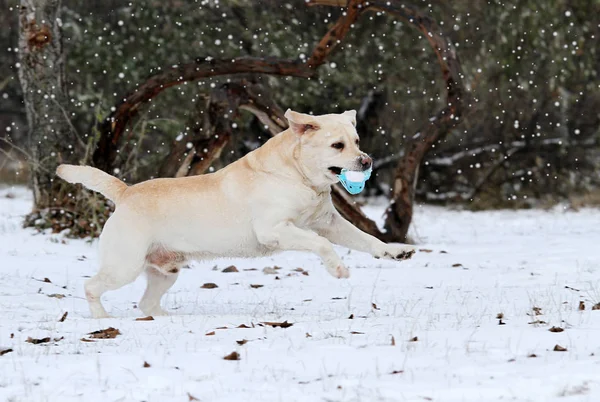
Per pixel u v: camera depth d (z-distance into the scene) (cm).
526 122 2952
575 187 2981
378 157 2958
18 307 1008
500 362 669
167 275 975
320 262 1449
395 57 2862
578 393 580
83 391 612
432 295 1094
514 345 727
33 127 1797
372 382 614
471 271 1312
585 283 1145
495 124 2970
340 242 952
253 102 1719
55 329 849
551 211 2645
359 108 2900
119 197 959
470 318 888
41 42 1786
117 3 2852
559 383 599
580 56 2897
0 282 1167
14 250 1495
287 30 2734
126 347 753
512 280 1206
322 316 936
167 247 945
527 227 2130
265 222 909
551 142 2939
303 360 685
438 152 3017
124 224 934
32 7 1786
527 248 1606
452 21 2850
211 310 1020
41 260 1397
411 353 700
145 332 825
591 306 957
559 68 2795
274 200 907
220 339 777
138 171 2417
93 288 941
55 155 1775
